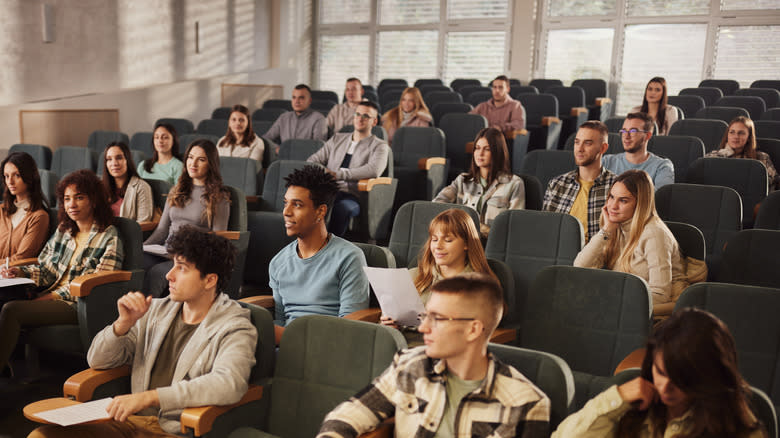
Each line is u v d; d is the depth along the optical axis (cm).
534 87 786
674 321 126
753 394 140
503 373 151
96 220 295
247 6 979
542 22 916
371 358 181
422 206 297
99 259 290
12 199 331
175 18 854
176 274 198
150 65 824
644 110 586
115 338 196
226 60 951
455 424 148
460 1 969
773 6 786
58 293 290
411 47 1019
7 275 296
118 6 770
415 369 156
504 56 943
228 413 181
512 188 356
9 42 652
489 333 150
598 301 217
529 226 279
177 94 835
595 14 882
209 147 367
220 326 194
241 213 373
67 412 177
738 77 818
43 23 683
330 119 659
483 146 357
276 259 266
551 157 414
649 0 852
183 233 199
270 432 192
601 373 214
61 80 710
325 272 252
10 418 265
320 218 253
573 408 159
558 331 221
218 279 202
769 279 265
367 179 470
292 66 1059
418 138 539
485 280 149
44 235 328
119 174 392
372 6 1039
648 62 863
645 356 133
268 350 197
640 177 256
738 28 810
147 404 173
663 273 248
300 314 255
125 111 764
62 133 696
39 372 307
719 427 121
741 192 387
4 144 646
